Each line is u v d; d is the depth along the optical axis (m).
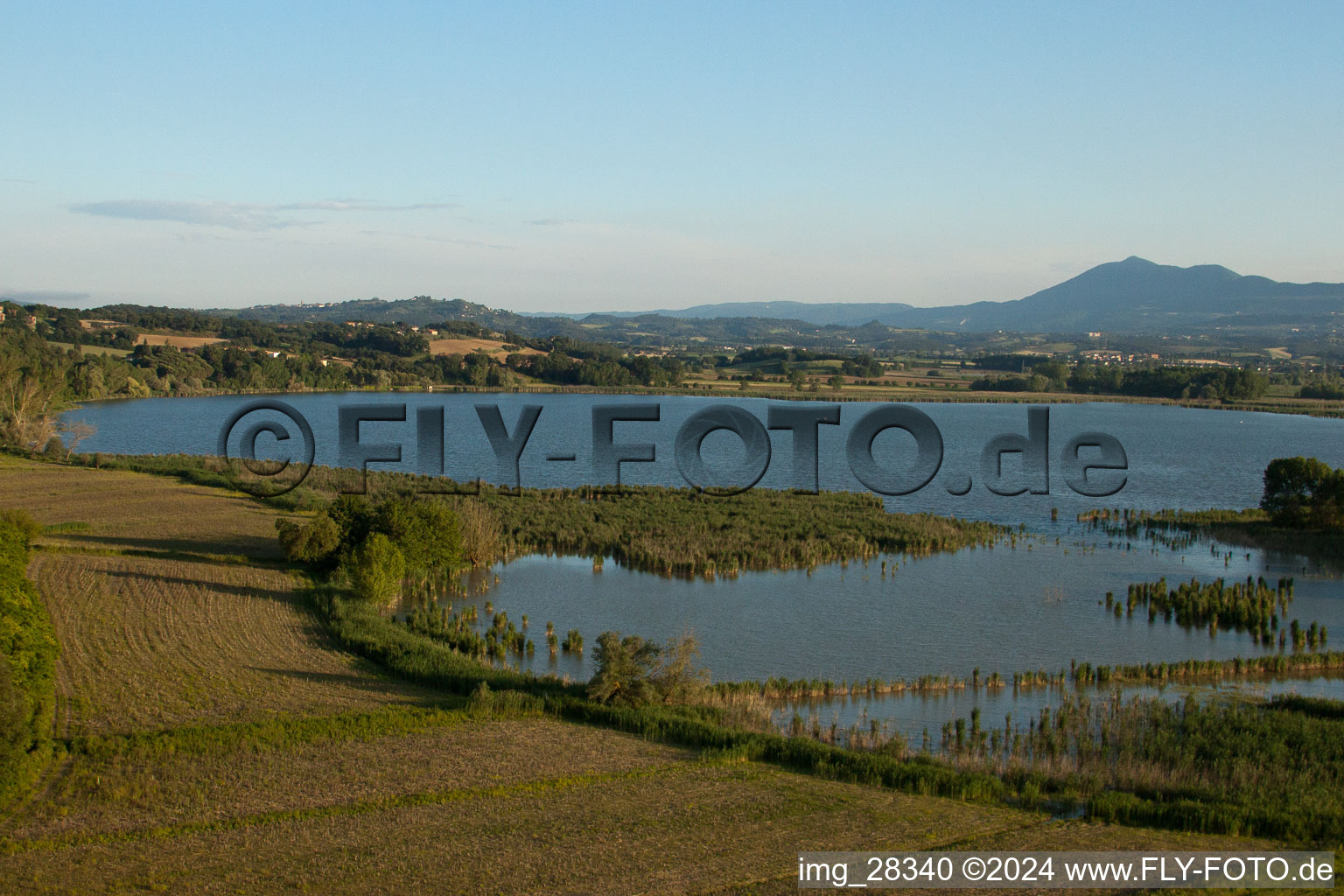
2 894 23.50
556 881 24.94
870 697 44.53
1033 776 32.66
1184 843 28.12
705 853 26.70
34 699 35.19
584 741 35.56
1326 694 45.59
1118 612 60.16
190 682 40.28
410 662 43.22
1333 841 28.38
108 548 65.25
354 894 24.05
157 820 28.19
